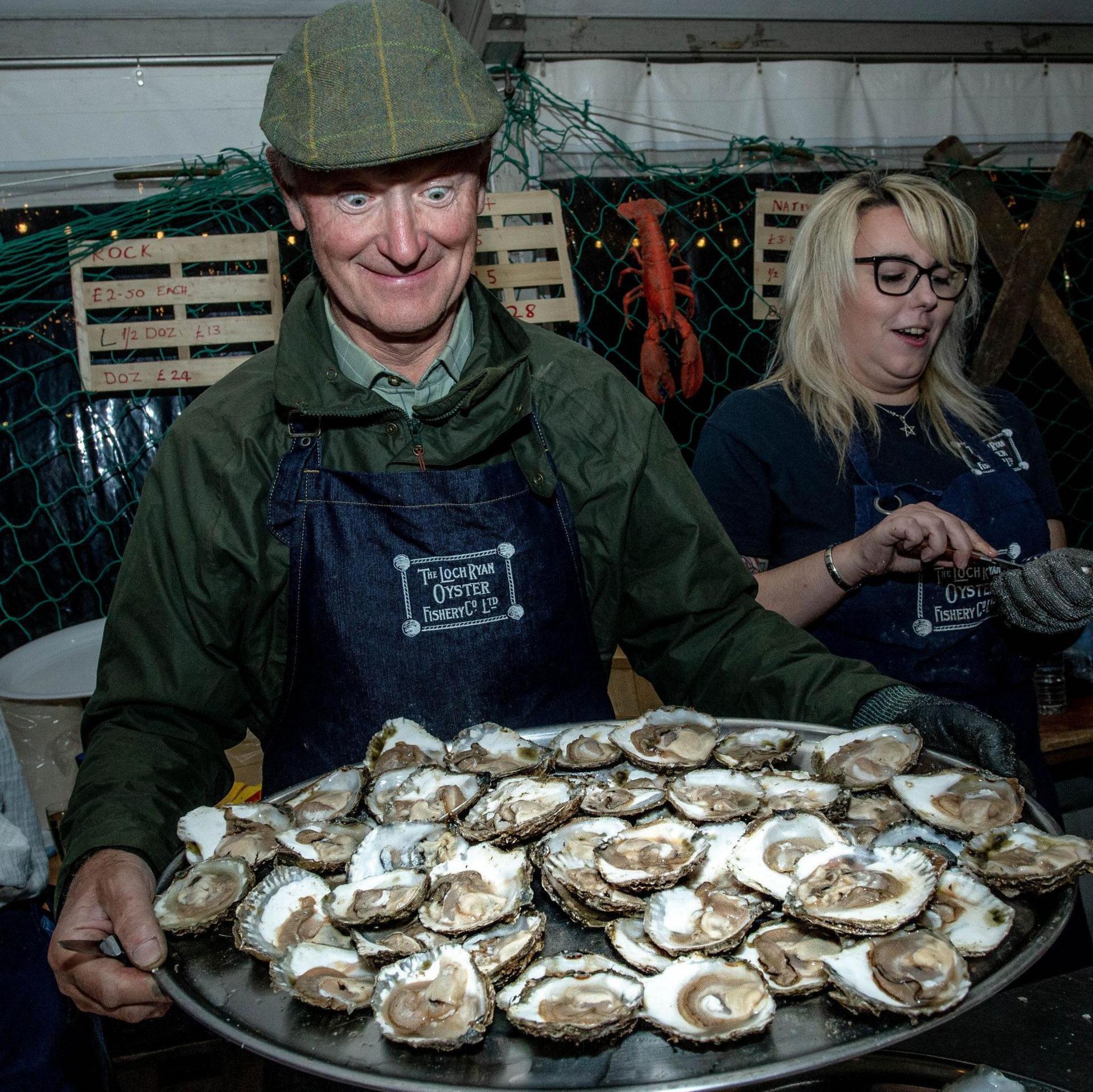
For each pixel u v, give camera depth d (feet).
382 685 4.57
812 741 4.46
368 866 3.94
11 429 8.57
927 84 10.02
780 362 6.82
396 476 4.50
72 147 8.30
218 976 3.28
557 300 9.05
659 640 5.09
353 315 4.36
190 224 8.73
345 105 3.71
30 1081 5.38
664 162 9.62
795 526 6.32
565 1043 2.84
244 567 4.42
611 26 9.03
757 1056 2.73
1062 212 10.23
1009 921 3.19
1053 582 5.29
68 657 7.52
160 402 8.92
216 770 4.54
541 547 4.68
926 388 6.49
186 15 8.10
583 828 4.14
